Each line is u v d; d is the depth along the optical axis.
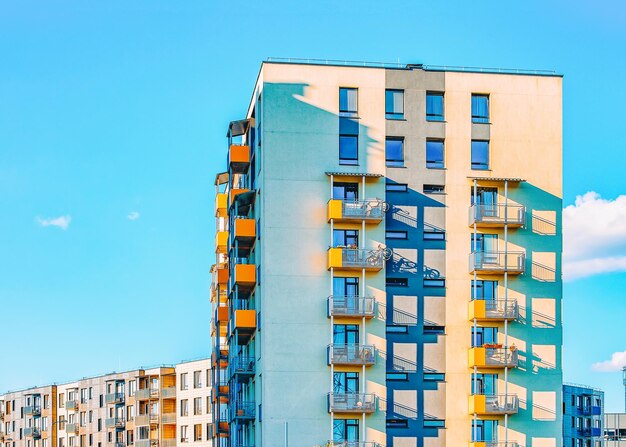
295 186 68.50
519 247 70.12
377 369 67.12
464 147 70.62
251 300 74.81
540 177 71.12
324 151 69.06
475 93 71.38
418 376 67.62
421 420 67.12
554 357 69.12
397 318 68.06
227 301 87.25
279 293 67.38
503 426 67.69
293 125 69.12
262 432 66.12
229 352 84.81
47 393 170.00
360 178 68.81
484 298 69.44
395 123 70.06
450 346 68.31
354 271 67.94
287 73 69.62
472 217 69.25
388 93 70.44
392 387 67.25
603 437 148.38
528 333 69.19
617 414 155.25
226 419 90.12
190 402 138.88
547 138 71.56
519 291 69.62
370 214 67.62
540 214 70.69
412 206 69.50
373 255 67.25
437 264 69.19
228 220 83.88
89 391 158.00
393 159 69.88
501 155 70.94
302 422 66.19
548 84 72.12
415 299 68.44
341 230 68.56
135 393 145.50
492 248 70.00
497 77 71.75
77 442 160.00
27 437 174.50
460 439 67.31
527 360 68.81
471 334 68.69
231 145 77.81
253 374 72.06
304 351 66.94
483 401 66.69
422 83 70.81
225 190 94.75
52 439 167.50
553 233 70.62
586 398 144.38
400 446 66.62
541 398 68.50
